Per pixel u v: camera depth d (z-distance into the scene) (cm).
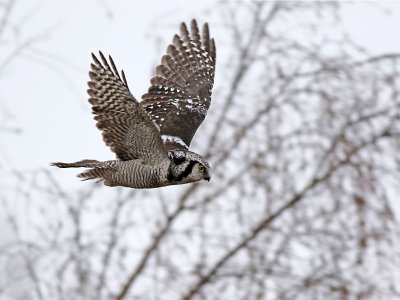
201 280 1460
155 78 1372
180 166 1179
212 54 1420
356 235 1443
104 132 1156
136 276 1466
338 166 1489
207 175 1193
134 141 1156
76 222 1414
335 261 1440
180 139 1302
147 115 1121
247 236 1486
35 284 1367
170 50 1399
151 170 1162
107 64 1108
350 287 1422
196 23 1425
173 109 1345
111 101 1128
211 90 1391
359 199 1456
